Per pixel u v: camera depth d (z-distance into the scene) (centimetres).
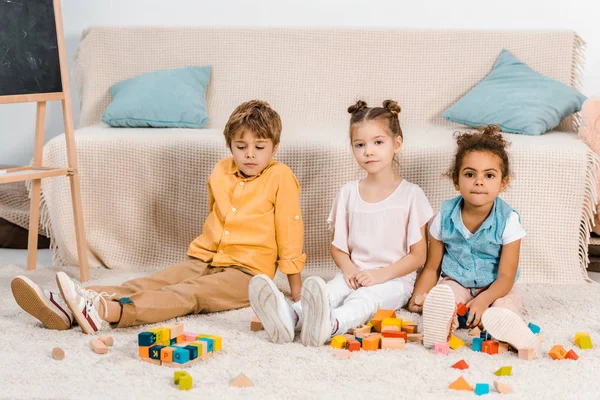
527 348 162
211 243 210
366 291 194
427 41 298
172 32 310
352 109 212
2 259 268
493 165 192
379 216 208
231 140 206
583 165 231
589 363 159
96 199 252
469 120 276
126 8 331
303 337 170
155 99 284
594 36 309
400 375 151
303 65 303
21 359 159
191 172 247
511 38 295
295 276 208
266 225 207
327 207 243
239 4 326
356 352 166
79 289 177
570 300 211
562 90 276
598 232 245
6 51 226
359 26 316
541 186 232
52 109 339
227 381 148
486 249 200
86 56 313
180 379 143
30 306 177
